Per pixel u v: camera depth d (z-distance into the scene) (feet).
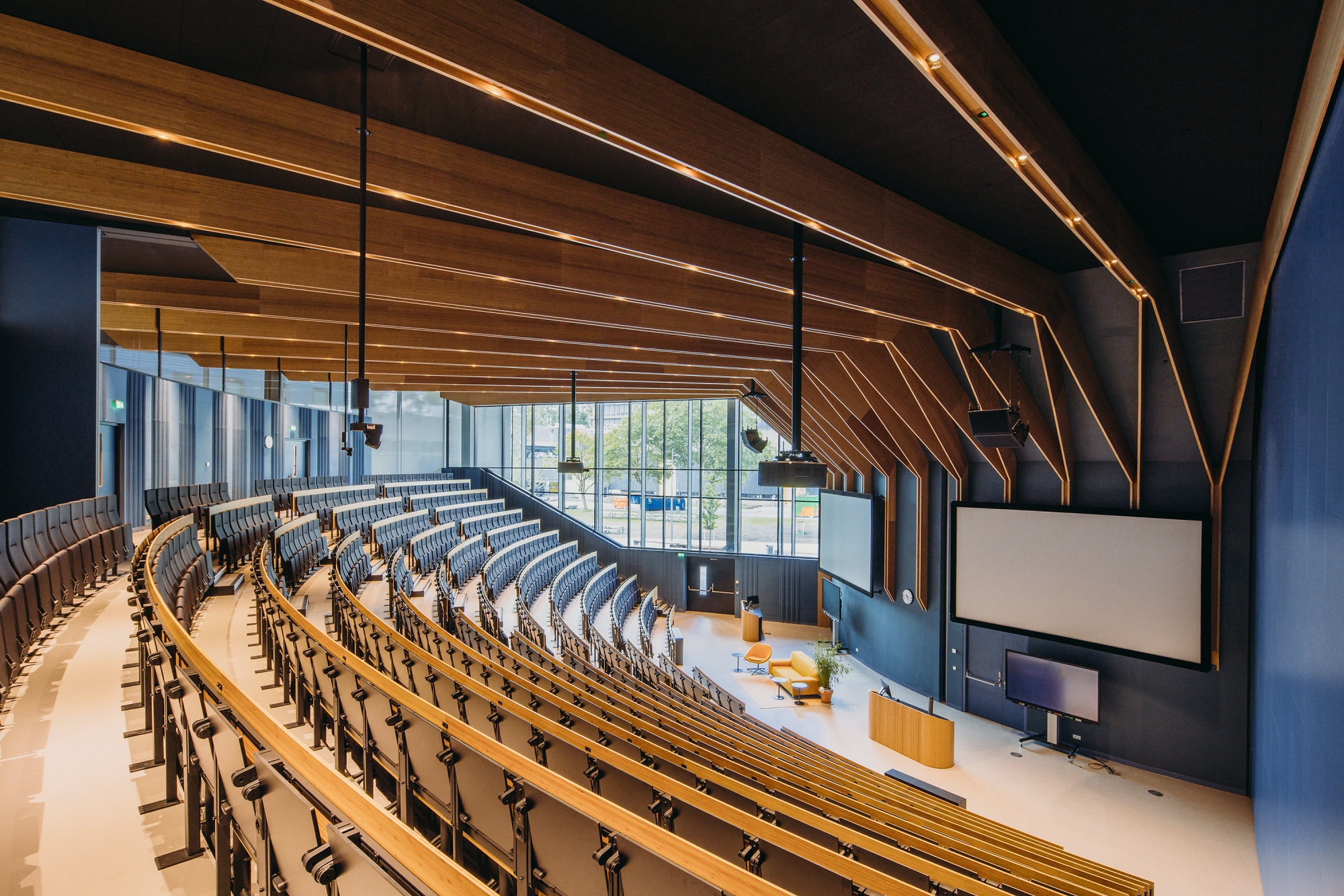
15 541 19.31
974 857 14.42
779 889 5.75
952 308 26.81
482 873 9.46
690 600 66.74
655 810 9.26
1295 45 11.98
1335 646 13.19
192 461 44.06
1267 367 22.77
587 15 10.78
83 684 14.49
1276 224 17.56
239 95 12.85
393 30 9.02
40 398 25.76
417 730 9.82
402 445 72.95
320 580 34.37
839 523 50.14
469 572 48.03
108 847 8.73
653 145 12.26
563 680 18.75
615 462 72.95
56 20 11.16
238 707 7.63
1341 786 12.51
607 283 22.38
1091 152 16.35
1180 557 29.43
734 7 10.63
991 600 35.76
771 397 45.21
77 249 25.86
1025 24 11.54
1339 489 12.79
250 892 8.18
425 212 19.17
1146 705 32.07
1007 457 35.68
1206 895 22.82
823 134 14.74
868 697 43.04
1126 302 26.40
